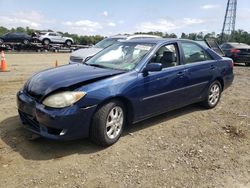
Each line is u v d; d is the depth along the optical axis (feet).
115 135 16.19
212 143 17.30
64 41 112.98
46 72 17.06
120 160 14.64
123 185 12.62
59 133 14.47
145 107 17.53
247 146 17.20
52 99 14.35
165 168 14.19
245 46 67.97
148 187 12.60
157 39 20.16
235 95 29.84
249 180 13.70
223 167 14.65
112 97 15.46
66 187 12.27
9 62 59.77
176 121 20.47
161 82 18.19
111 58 18.86
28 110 15.30
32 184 12.35
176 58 19.89
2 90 28.37
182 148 16.39
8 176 12.80
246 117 22.26
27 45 100.63
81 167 13.80
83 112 14.56
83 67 17.79
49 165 13.82
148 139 17.24
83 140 16.47
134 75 16.78
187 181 13.24
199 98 22.09
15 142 15.79
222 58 24.18
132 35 41.34
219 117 21.89
